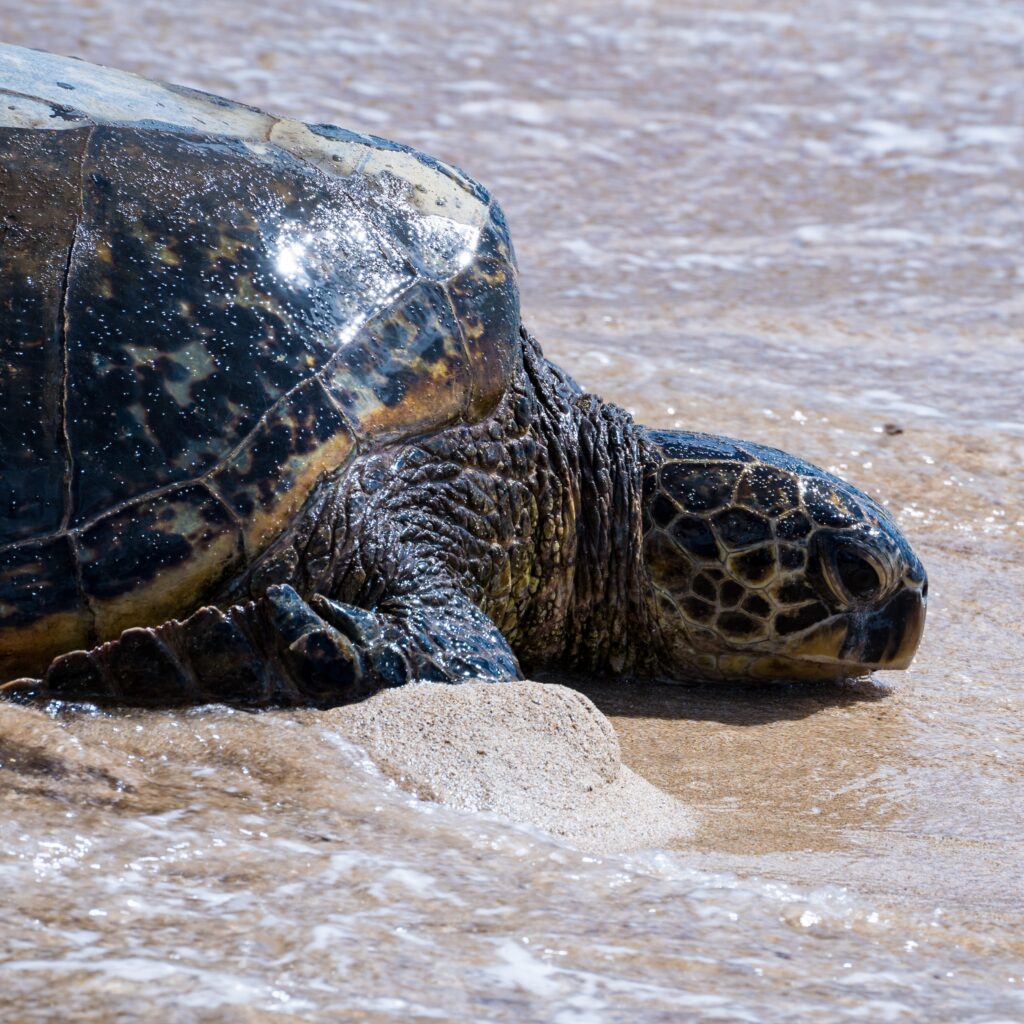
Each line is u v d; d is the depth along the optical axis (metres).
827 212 37.00
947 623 18.08
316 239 14.18
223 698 12.05
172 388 12.76
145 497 12.38
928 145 42.41
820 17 55.53
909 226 36.25
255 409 12.92
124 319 12.92
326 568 12.97
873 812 12.27
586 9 54.06
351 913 8.59
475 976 7.93
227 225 13.83
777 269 32.91
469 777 11.15
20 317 12.71
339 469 13.14
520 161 38.84
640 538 16.02
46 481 12.23
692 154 40.62
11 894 8.52
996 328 30.02
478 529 14.39
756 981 8.19
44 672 12.25
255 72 42.81
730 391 24.92
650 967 8.24
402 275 14.42
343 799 10.37
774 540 15.70
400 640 12.45
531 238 33.62
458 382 14.20
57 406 12.44
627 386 24.50
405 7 51.56
